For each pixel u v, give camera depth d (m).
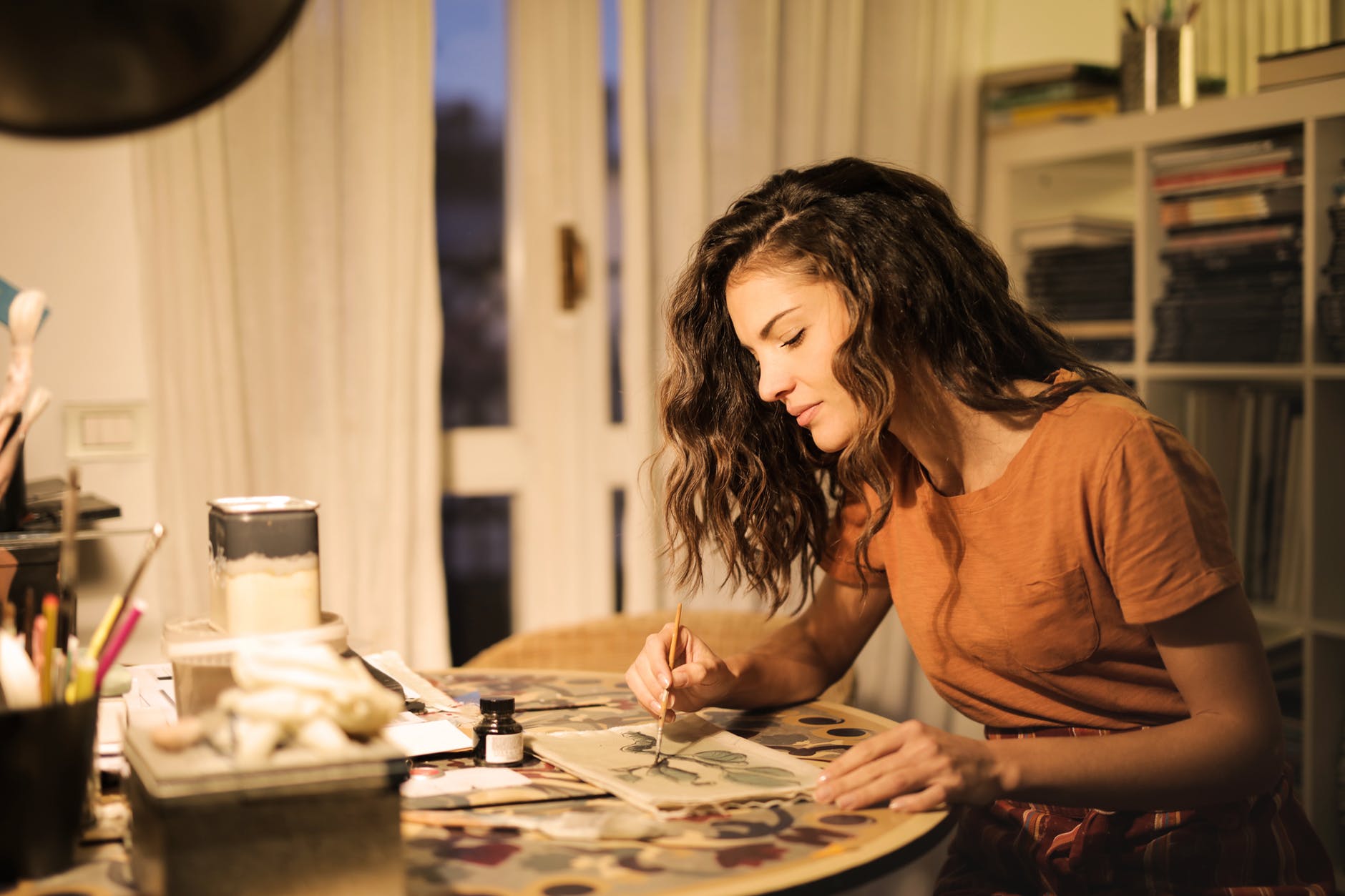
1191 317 2.32
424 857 0.85
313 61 2.22
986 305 1.22
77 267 2.10
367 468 2.28
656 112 2.50
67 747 0.81
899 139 2.67
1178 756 1.03
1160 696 1.20
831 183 1.22
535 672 1.50
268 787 0.74
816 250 1.16
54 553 1.02
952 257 1.20
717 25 2.53
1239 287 2.25
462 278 2.55
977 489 1.23
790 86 2.58
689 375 1.38
